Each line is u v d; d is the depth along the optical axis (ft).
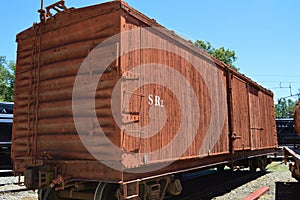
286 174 47.29
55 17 19.76
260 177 44.04
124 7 17.31
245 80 38.83
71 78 18.38
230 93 32.53
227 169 53.16
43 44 20.21
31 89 20.31
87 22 18.20
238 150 33.35
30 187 17.93
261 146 43.01
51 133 18.79
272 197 29.35
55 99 18.95
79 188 18.17
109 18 17.34
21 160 20.07
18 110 20.95
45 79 19.69
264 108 47.14
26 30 21.39
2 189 33.78
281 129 83.76
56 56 19.36
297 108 37.04
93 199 18.12
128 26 17.57
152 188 19.51
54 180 17.17
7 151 49.34
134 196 16.76
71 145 17.78
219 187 34.30
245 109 37.73
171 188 21.58
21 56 21.45
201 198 28.32
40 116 19.52
